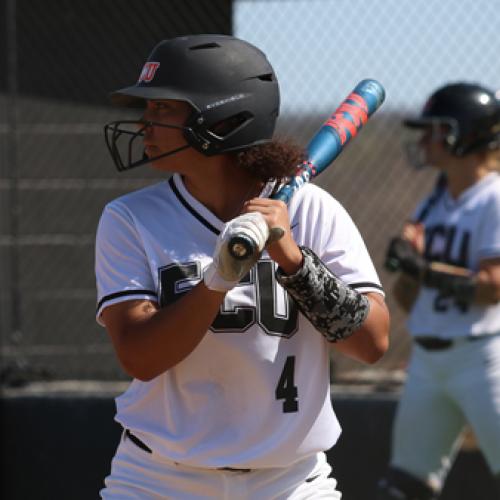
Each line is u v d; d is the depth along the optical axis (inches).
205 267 324.8
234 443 324.2
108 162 852.6
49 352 843.4
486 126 653.9
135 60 855.7
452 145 655.1
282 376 325.4
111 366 839.7
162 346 306.8
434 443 648.4
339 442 743.1
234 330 321.1
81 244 852.6
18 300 817.5
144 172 852.0
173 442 327.0
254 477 330.3
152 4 853.2
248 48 331.6
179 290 323.6
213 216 330.3
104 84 855.1
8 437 771.4
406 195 863.7
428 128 667.4
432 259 657.0
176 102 323.6
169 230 330.0
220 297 297.6
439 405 647.1
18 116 855.7
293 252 305.7
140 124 329.1
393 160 861.2
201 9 847.1
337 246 334.6
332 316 314.0
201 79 321.4
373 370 817.5
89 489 763.4
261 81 328.8
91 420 762.8
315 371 333.1
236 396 325.7
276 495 332.5
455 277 631.8
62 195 853.2
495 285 626.5
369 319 322.7
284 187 327.3
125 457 341.7
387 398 738.2
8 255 849.5
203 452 324.5
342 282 317.4
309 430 331.0
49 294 847.7
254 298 323.0
